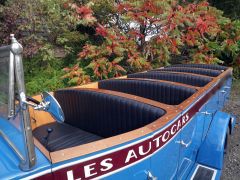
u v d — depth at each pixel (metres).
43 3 6.21
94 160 1.64
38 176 1.43
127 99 2.69
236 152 4.07
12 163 1.45
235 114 5.75
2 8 5.92
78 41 7.20
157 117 2.39
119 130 2.80
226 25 8.50
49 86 6.08
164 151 2.17
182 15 6.62
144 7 6.63
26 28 6.09
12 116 1.31
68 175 1.55
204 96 3.09
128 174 1.86
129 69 6.98
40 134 3.08
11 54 1.21
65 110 3.43
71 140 2.92
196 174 2.99
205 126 3.31
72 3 6.63
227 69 4.89
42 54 6.30
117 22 7.29
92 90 3.07
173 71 4.73
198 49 8.03
